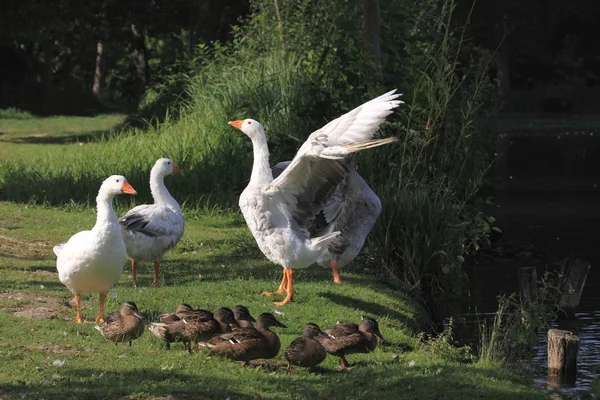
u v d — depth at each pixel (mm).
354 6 18781
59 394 7242
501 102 19422
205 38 43562
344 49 17641
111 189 9297
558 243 20016
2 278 11617
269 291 11602
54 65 75000
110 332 8727
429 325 12312
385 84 16734
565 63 75938
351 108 17078
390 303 11805
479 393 8094
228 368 8320
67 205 18344
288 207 10859
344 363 8938
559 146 46000
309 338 8508
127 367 8141
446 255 13859
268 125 19578
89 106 61938
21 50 61312
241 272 12875
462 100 16516
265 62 22562
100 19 53438
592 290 15656
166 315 8852
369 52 17156
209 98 23312
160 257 11891
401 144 15594
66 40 64312
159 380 7812
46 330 9203
